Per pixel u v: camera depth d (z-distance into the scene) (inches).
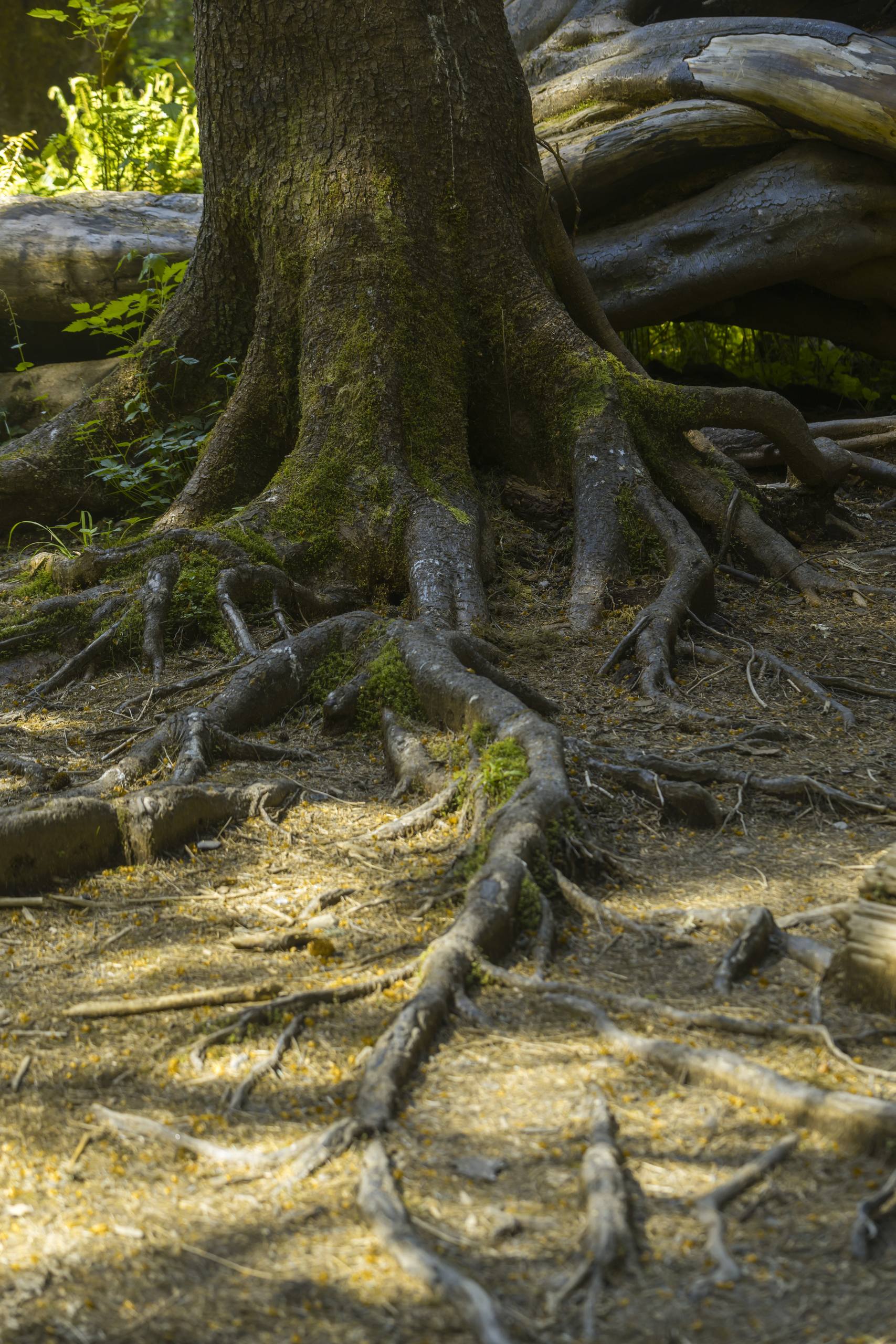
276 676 196.5
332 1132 91.1
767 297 414.9
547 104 408.8
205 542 238.5
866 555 291.7
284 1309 75.2
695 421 281.7
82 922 135.3
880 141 360.5
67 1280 78.4
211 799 158.1
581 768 167.0
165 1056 106.3
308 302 274.8
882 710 202.4
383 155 275.6
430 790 164.7
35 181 471.8
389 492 252.7
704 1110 94.4
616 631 233.3
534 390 282.4
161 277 342.3
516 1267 78.2
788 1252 78.8
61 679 216.1
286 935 127.8
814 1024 105.7
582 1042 105.4
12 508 316.2
